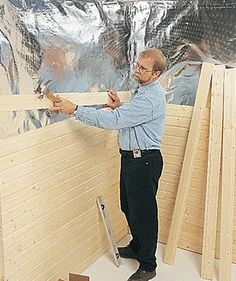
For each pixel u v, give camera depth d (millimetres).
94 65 2893
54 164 2643
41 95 2449
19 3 2230
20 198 2385
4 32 2145
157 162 2770
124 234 3633
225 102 2992
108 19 2980
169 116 3268
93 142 3021
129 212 2918
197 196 3275
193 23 3014
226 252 3012
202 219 3289
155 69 2598
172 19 3092
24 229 2445
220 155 3041
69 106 2545
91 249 3160
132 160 2740
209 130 3082
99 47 2920
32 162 2445
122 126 2607
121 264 3178
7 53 2178
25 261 2486
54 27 2494
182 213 3207
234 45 2906
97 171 3123
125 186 2869
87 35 2785
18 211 2381
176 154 3301
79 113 2541
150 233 2865
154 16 3152
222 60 2986
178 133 3256
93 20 2824
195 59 3078
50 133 2570
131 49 3275
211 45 2988
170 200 3404
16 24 2223
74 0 2635
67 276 2908
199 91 3090
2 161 2223
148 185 2764
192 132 3143
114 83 3158
